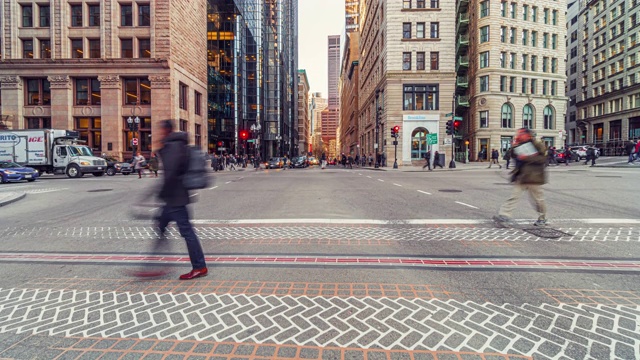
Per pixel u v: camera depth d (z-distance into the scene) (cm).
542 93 4866
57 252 538
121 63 3591
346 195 1209
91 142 3712
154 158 2523
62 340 278
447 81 3753
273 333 285
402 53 3800
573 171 2191
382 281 398
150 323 304
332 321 305
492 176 2120
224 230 678
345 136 11769
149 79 3625
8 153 2509
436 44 3762
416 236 610
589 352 252
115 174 2986
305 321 305
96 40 3706
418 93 3797
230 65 6209
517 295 355
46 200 1202
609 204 909
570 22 7300
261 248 544
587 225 672
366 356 251
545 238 581
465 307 329
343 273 427
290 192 1341
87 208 1004
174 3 3728
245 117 6825
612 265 443
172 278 416
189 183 404
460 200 1045
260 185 1669
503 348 259
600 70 6078
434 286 382
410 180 1853
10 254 528
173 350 261
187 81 4116
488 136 4634
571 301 339
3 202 1083
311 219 777
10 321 311
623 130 5388
